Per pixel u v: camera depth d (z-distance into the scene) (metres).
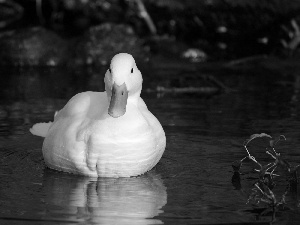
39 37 21.88
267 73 19.45
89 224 7.18
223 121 12.70
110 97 9.18
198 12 23.86
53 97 15.35
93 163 8.91
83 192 8.35
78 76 18.81
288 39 22.98
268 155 10.15
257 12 23.14
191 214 7.53
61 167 9.23
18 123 12.43
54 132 9.35
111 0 24.19
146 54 21.66
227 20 23.66
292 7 22.66
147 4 24.09
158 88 16.80
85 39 22.06
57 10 25.02
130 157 8.92
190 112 13.70
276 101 14.96
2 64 21.55
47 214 7.47
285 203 7.96
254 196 8.23
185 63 21.28
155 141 9.15
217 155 10.19
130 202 7.97
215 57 22.55
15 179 8.90
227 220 7.34
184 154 10.26
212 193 8.34
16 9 26.69
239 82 17.92
